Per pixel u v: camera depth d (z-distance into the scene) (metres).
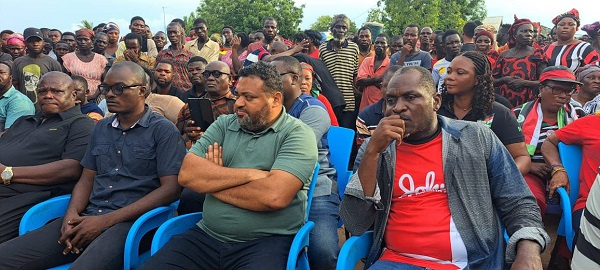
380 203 2.24
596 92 4.12
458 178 2.25
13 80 6.63
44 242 2.88
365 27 7.40
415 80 2.14
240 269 2.43
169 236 2.74
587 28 5.92
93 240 2.84
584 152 3.12
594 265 2.00
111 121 3.27
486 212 2.23
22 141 3.53
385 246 2.43
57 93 3.51
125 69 3.13
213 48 8.28
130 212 2.89
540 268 1.96
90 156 3.26
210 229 2.64
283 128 2.68
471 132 2.29
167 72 5.25
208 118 3.61
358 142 3.96
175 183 3.03
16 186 3.30
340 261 2.17
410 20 20.59
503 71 5.52
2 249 2.77
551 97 3.54
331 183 3.22
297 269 2.49
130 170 3.11
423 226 2.25
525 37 5.38
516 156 3.15
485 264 2.21
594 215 2.00
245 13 25.53
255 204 2.47
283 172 2.49
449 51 5.84
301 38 7.52
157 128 3.13
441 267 2.20
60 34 10.50
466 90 3.21
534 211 2.17
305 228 2.50
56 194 3.43
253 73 2.62
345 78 6.36
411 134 2.28
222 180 2.55
